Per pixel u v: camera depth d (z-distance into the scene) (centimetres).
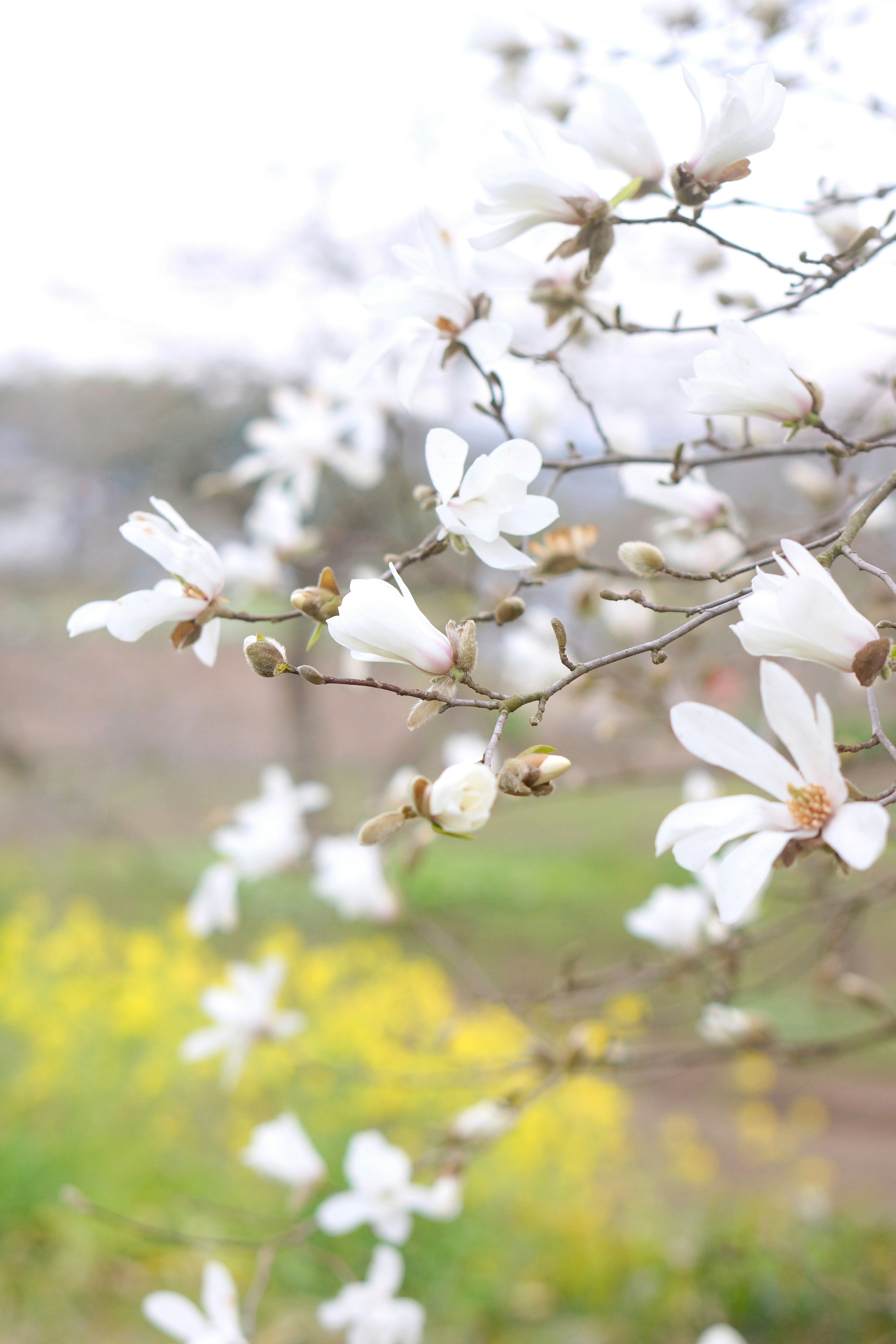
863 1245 469
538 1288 445
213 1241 198
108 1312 394
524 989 824
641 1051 232
